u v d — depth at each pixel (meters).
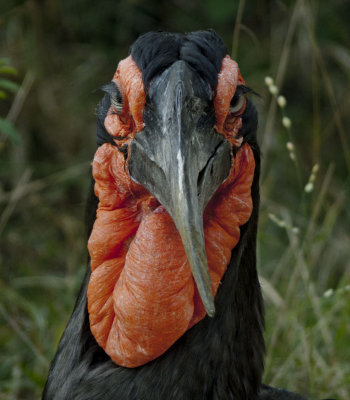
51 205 10.41
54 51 11.70
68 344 5.60
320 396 7.62
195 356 5.23
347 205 10.91
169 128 4.69
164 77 4.80
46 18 11.73
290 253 8.98
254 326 5.68
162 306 4.91
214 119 4.89
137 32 12.20
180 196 4.53
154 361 5.20
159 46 4.89
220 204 5.22
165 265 4.90
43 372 7.77
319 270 10.09
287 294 8.30
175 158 4.61
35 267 9.61
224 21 11.97
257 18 12.22
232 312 5.40
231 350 5.43
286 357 7.94
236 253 5.32
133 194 5.20
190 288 5.00
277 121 11.79
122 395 5.20
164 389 5.19
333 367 7.80
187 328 5.09
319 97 12.25
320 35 11.81
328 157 11.80
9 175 10.39
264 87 11.45
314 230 9.96
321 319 7.94
